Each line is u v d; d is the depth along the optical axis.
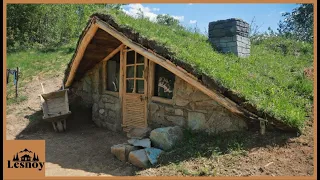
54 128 7.48
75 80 9.12
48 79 11.58
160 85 6.23
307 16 15.07
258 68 6.80
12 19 20.53
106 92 7.88
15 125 7.91
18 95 10.26
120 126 7.21
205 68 4.89
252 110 4.45
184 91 5.53
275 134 4.30
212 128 5.05
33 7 20.48
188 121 5.45
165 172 4.03
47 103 8.14
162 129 5.15
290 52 9.46
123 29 5.84
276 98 5.00
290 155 3.78
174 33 7.51
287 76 6.67
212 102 5.06
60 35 20.83
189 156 4.39
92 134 7.26
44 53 15.93
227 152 4.19
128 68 7.05
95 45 7.02
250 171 3.62
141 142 5.23
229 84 4.69
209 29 8.02
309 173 3.39
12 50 17.97
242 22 7.65
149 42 5.43
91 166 4.97
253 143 4.24
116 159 5.24
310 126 4.39
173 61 5.09
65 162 5.22
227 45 7.59
